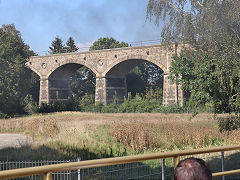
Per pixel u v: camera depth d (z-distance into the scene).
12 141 23.70
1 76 52.31
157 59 57.75
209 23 12.63
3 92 51.69
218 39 12.94
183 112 50.62
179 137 22.92
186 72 16.16
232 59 12.94
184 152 4.14
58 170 3.21
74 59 69.50
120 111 60.66
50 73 72.81
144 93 86.00
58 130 26.09
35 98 81.75
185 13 13.73
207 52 13.61
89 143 20.88
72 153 18.64
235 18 12.61
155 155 3.89
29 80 57.59
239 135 22.39
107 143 21.86
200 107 16.23
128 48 61.78
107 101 65.88
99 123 30.17
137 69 89.50
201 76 14.64
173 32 14.04
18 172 2.95
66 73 76.94
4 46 53.38
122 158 3.61
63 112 59.25
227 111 15.15
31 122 31.83
